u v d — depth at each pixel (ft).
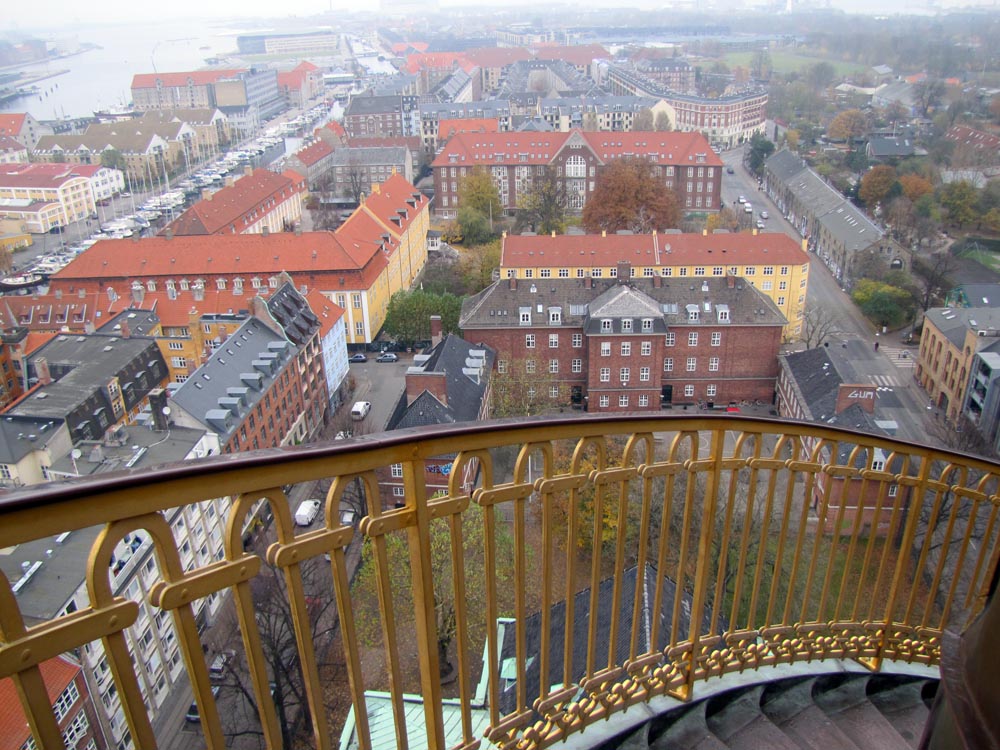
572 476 22.21
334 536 16.40
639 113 568.41
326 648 108.27
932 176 415.03
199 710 14.70
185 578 14.15
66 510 12.51
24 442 153.17
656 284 220.23
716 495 27.07
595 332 208.64
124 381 192.54
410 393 162.50
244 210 359.66
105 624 13.20
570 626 23.58
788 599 31.17
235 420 163.73
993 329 207.62
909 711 31.53
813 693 31.12
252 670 15.51
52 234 451.94
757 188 476.95
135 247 267.80
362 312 265.13
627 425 23.58
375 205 314.55
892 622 33.76
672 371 220.02
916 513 33.73
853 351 261.44
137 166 548.31
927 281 295.48
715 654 29.04
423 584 18.70
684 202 412.98
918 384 239.71
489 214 395.96
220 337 237.25
